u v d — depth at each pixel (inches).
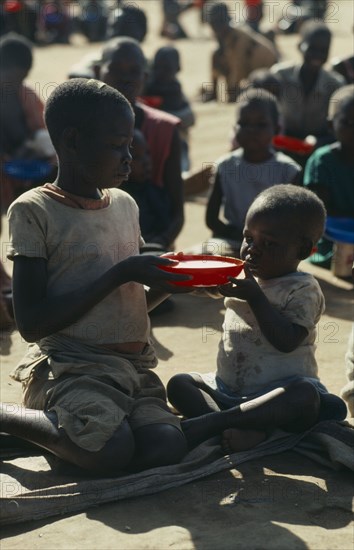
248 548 120.3
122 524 126.7
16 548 120.9
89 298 138.3
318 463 146.2
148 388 150.9
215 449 147.0
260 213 150.5
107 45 236.4
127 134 141.0
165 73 374.3
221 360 158.9
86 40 987.9
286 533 124.5
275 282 152.3
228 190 250.8
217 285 142.2
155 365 155.9
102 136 139.1
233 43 514.9
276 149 314.2
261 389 153.3
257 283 146.2
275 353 153.0
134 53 229.8
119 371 144.9
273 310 146.3
